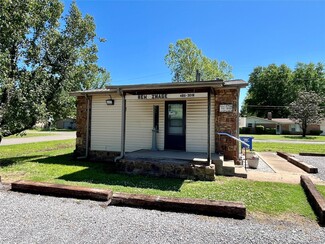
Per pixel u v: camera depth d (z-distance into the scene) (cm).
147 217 317
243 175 585
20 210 337
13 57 812
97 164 770
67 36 1018
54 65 956
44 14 886
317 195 366
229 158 691
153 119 797
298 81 4450
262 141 1958
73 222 296
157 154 681
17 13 722
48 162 801
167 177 584
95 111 877
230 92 694
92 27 1119
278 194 427
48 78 920
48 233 263
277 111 4475
